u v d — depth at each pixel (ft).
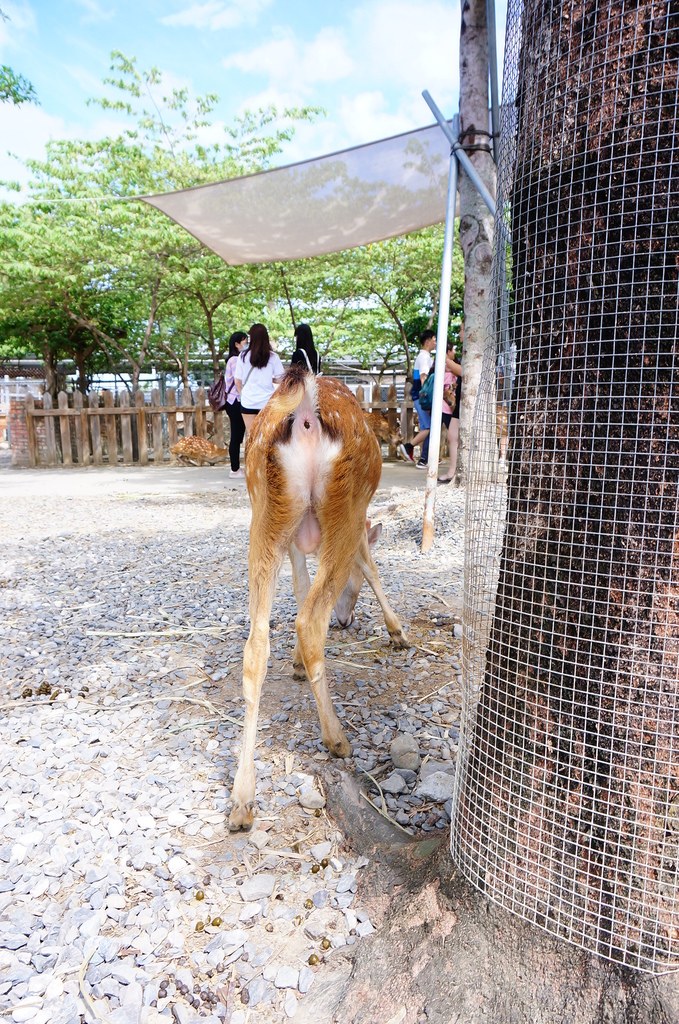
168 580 18.92
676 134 5.07
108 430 50.75
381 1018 5.90
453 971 5.92
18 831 8.27
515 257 6.25
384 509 25.26
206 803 8.86
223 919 6.96
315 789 9.01
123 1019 5.96
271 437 8.51
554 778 5.90
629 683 5.57
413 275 58.18
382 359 87.92
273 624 14.93
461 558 19.45
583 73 5.38
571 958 5.56
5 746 10.24
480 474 7.10
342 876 7.56
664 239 5.22
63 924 6.87
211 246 30.50
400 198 26.12
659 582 5.46
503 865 6.12
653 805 5.53
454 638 13.91
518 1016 5.52
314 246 30.78
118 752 10.05
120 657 13.55
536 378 5.99
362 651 13.41
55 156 54.90
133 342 74.59
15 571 20.17
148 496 34.17
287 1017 6.01
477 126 21.45
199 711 11.30
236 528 25.46
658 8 5.03
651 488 5.43
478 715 6.81
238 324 72.69
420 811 8.61
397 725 10.68
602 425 5.58
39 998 6.15
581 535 5.73
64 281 53.36
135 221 50.88
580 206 5.51
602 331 5.50
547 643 5.94
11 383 82.89
